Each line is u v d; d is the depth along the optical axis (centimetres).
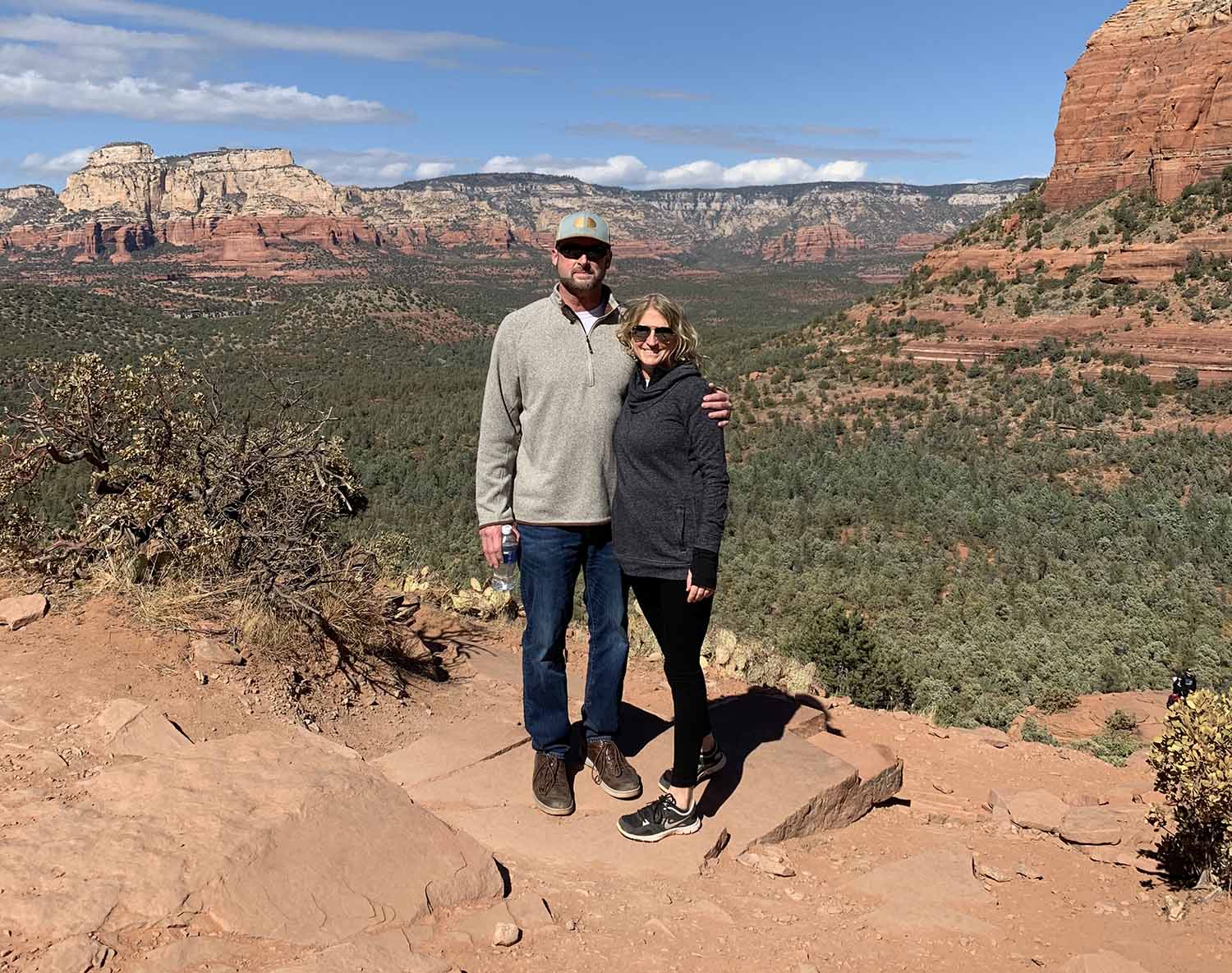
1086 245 9219
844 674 1784
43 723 338
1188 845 358
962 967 278
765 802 380
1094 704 2122
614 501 339
